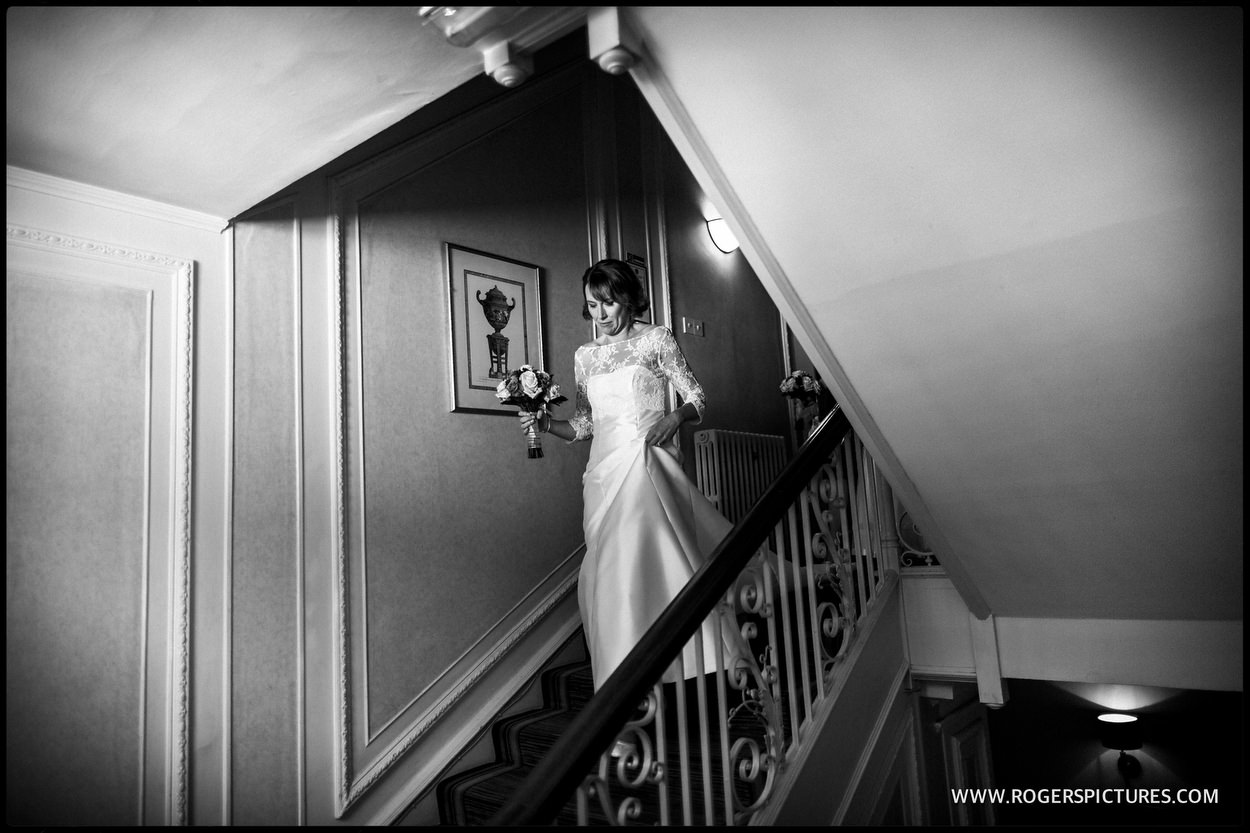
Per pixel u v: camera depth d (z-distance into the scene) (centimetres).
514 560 369
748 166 215
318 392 307
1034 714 630
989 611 325
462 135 382
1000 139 190
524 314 396
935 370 248
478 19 170
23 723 223
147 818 244
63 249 242
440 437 347
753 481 517
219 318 280
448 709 326
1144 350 220
